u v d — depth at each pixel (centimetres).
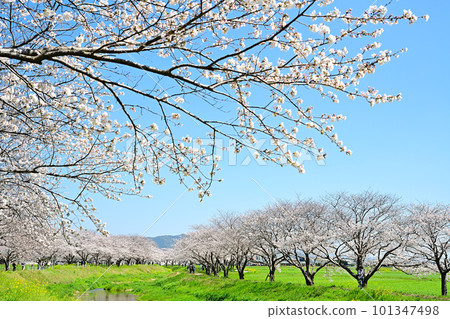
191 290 2467
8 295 1368
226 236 2900
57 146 696
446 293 1662
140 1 420
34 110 509
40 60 346
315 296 1591
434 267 1781
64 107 427
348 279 2898
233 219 3189
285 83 368
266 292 1877
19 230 1384
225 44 436
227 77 414
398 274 3844
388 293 1427
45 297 1562
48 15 402
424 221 1744
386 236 1734
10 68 375
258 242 2430
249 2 371
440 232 1689
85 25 458
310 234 1948
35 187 794
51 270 3086
